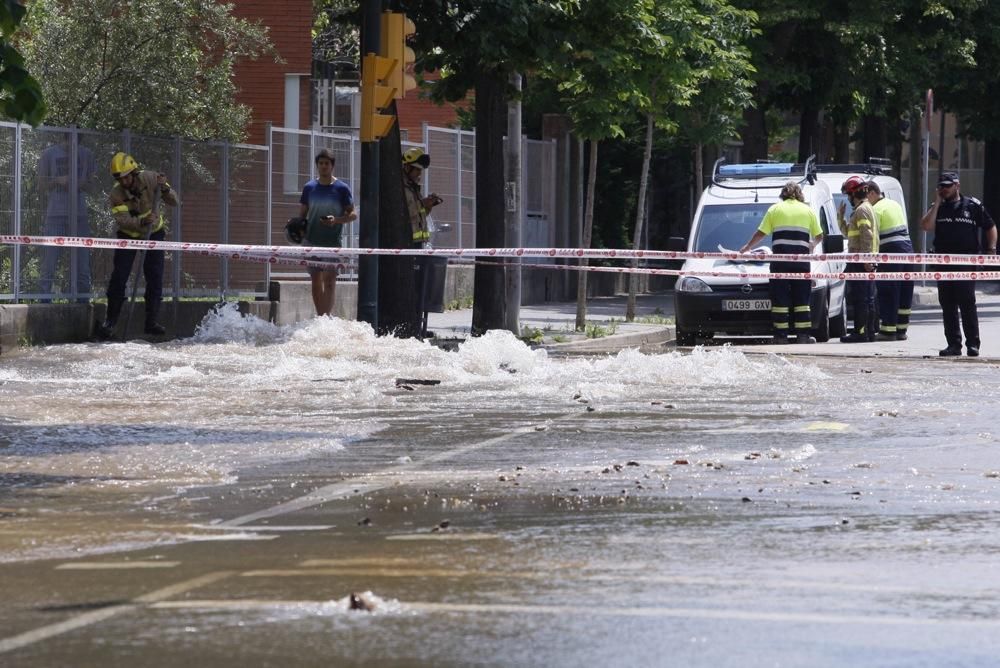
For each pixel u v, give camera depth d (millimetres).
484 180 70188
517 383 47250
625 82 73750
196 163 69188
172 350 54875
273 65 115250
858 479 27703
